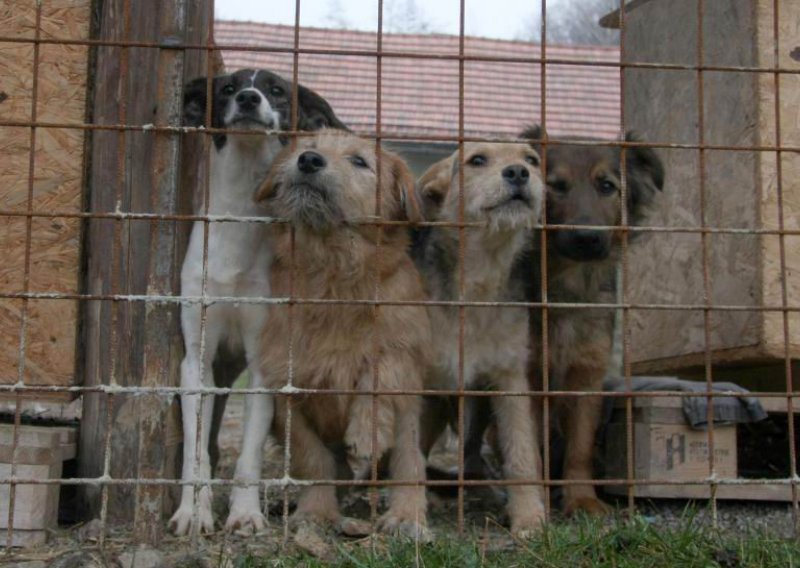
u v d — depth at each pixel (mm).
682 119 3010
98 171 2398
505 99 8062
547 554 2035
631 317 3178
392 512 2320
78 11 2387
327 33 8656
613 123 8062
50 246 2365
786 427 2990
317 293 2395
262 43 8391
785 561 2008
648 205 2832
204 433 2371
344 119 7375
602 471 2781
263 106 2535
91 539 2199
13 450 2043
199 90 2633
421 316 2420
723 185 2842
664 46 3088
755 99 2744
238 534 2240
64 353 2357
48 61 2383
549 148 2729
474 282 2506
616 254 2732
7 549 2070
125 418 2354
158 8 2408
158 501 2107
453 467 3211
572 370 2633
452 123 7586
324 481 2059
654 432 2576
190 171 2527
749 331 2748
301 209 2354
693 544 2053
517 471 2422
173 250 2164
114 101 2404
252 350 2438
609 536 2082
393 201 2447
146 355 2109
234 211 2514
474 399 2584
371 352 2371
